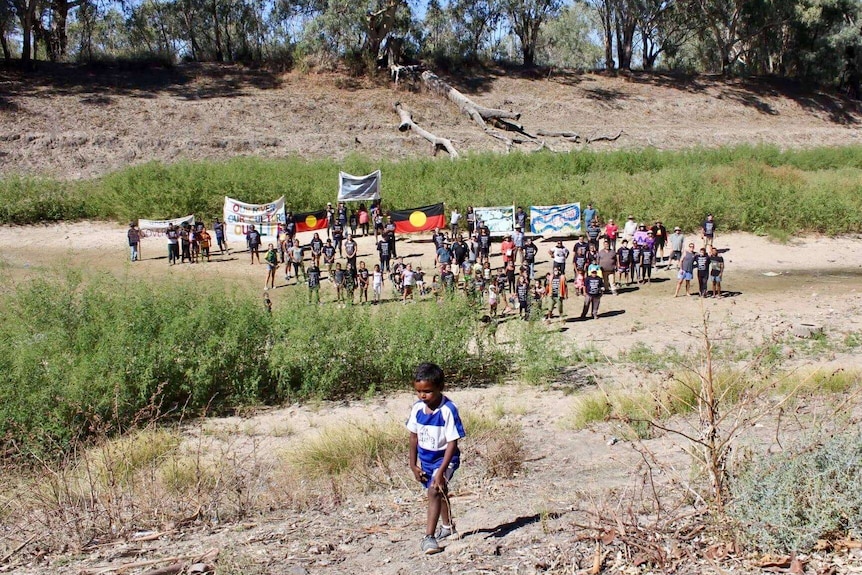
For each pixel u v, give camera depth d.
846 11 66.94
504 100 58.25
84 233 33.66
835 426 5.79
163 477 8.40
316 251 26.80
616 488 6.83
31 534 6.78
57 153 42.28
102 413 11.98
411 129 50.06
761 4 64.38
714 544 4.90
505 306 22.14
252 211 31.36
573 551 5.15
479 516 6.48
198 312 14.08
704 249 22.56
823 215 31.25
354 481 8.30
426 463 5.53
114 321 13.70
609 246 25.41
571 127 54.69
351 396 14.61
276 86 54.97
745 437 6.77
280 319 15.02
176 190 34.56
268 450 10.55
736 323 19.25
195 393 13.38
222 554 5.73
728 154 45.34
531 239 31.14
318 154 45.25
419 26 61.53
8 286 16.23
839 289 23.33
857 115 65.56
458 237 26.30
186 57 60.75
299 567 5.45
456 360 15.45
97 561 5.97
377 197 32.16
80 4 57.00
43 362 12.51
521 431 10.54
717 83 67.19
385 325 15.42
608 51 69.12
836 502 4.75
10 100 46.34
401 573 5.14
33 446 10.24
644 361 15.41
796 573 4.45
